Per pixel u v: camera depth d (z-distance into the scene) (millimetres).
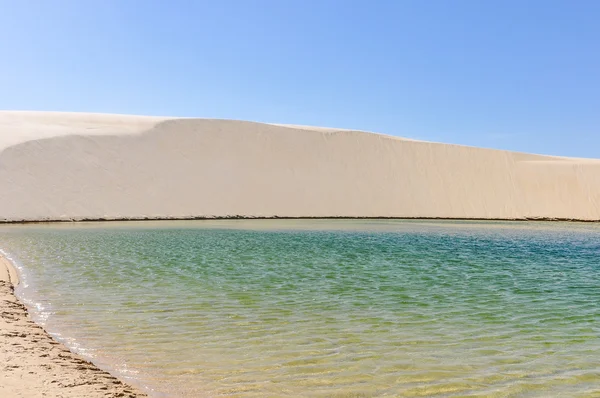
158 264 15734
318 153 52531
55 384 5574
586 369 7098
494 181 55375
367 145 55531
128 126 49188
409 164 54812
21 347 6879
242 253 18781
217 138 49844
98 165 40750
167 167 43812
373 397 5961
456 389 6273
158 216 37938
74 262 15742
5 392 5191
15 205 33656
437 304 11102
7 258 16281
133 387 5926
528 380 6629
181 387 6078
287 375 6598
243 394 5926
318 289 12422
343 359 7293
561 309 10859
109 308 9977
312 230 30141
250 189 45062
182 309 10078
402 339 8375
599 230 36812
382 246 22219
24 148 38844
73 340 7812
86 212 35688
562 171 57781
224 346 7766
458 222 43000
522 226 39906
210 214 40312
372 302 11133
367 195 49250
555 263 18078
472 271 15836
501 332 8961
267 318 9547
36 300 10438
